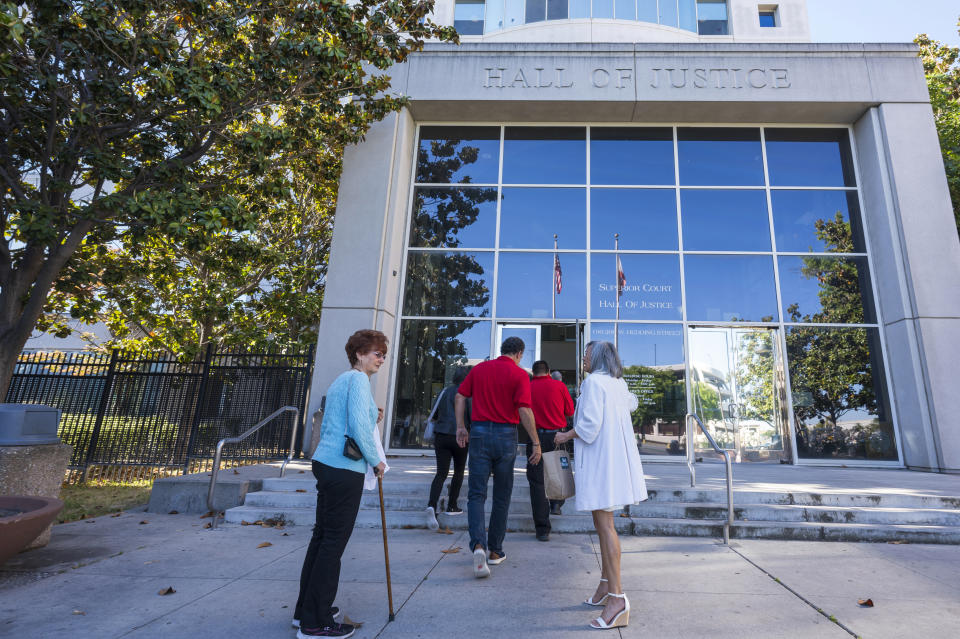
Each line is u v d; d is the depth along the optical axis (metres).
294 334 14.92
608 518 3.21
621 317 10.44
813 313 10.32
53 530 5.34
